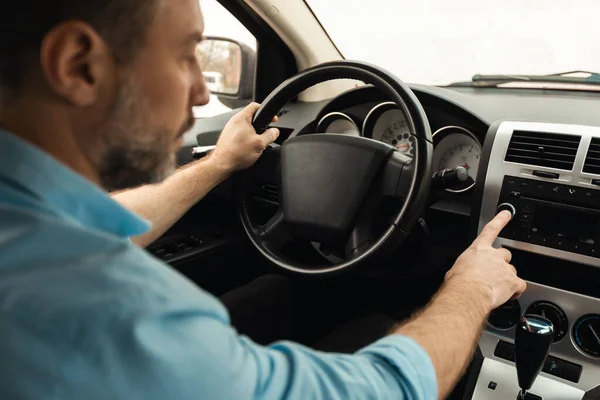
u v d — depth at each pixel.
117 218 0.46
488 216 1.21
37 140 0.44
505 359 1.21
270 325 1.32
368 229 1.17
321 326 1.46
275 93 1.22
